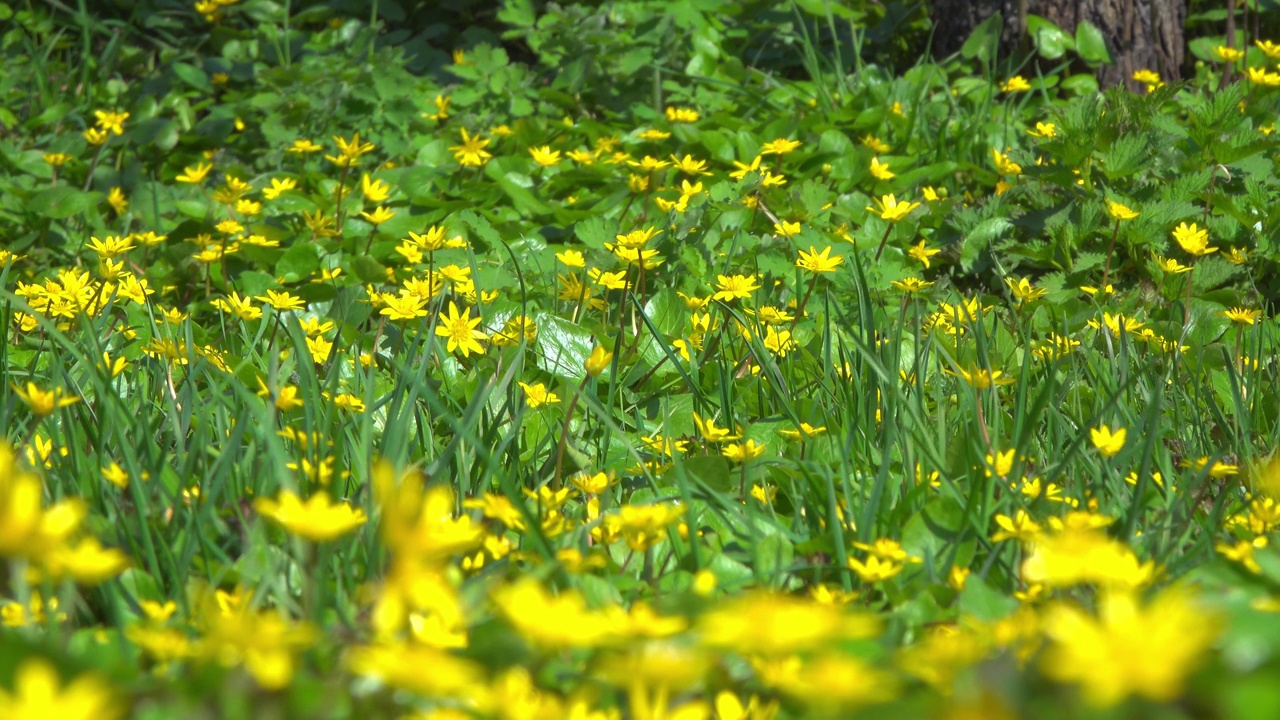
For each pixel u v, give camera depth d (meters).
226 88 6.46
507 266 3.71
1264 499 1.87
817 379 2.69
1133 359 2.88
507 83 5.49
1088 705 0.88
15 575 1.23
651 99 5.62
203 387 2.79
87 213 4.55
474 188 4.48
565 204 4.46
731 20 6.27
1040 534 1.54
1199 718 0.92
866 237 3.97
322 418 2.12
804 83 5.61
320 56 6.10
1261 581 1.38
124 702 0.98
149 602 1.55
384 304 3.02
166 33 7.00
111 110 6.11
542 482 2.28
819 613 0.93
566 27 5.59
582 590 1.55
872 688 0.95
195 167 5.38
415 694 1.13
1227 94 3.82
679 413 2.69
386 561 1.65
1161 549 1.76
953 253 3.95
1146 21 5.68
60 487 1.77
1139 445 2.24
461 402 2.73
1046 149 3.88
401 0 7.16
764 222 4.04
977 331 2.58
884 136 4.98
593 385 2.72
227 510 1.79
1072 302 3.48
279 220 4.38
